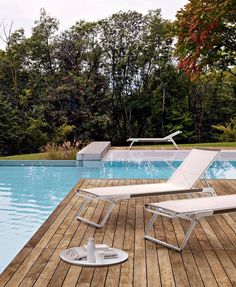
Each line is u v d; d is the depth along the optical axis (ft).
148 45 85.15
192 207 15.24
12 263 13.38
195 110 89.25
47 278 12.12
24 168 44.34
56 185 33.99
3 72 85.92
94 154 43.45
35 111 82.28
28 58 87.92
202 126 89.76
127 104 87.56
